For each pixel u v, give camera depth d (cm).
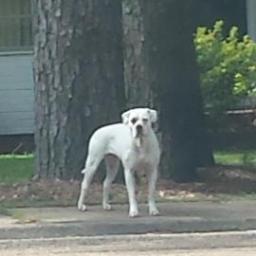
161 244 1370
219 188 1745
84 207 1562
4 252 1338
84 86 1709
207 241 1396
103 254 1295
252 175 1906
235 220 1473
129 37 1844
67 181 1705
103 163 1686
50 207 1599
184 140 1836
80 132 1708
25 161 2245
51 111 1720
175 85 1844
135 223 1456
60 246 1382
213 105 2245
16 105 2609
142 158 1476
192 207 1578
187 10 1867
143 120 1464
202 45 2255
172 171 1814
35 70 1741
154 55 1834
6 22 2647
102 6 1716
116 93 1730
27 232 1442
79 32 1706
